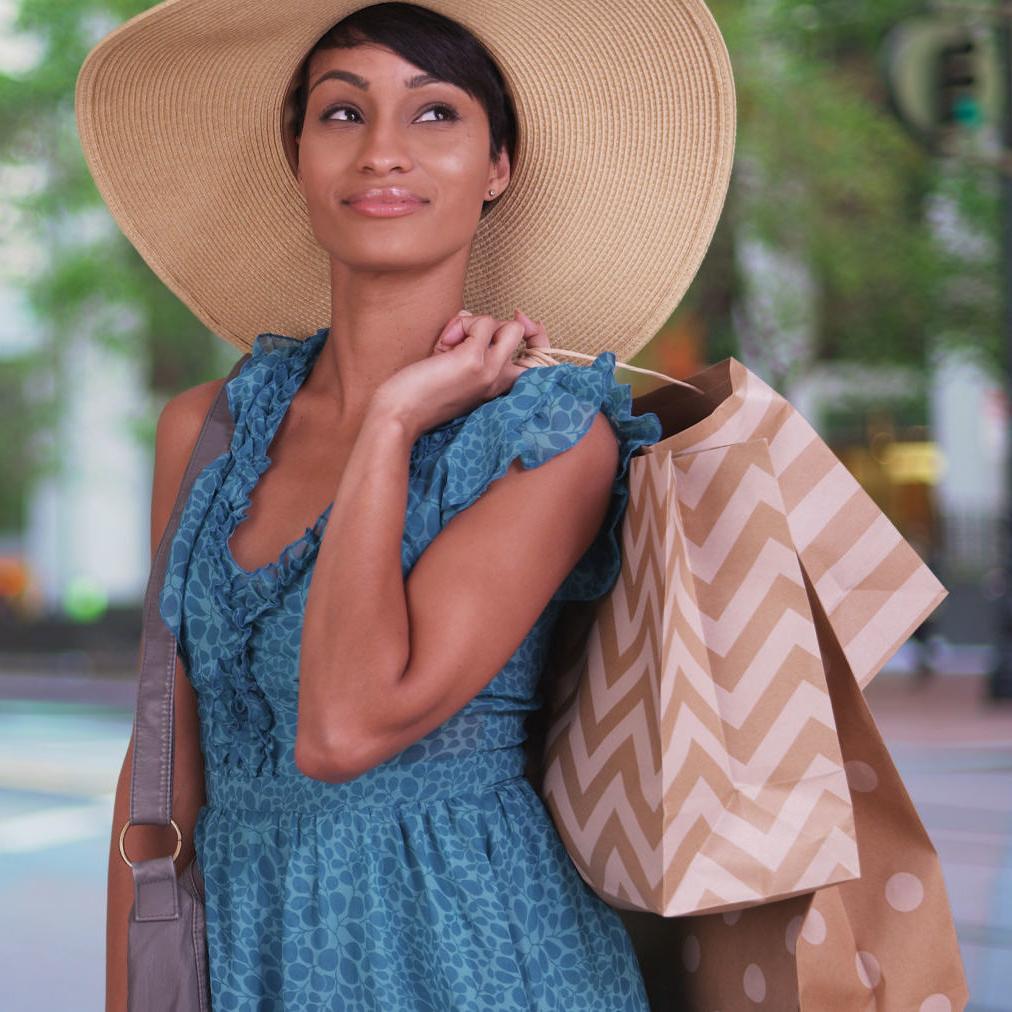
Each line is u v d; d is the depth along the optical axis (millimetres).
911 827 2395
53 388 31906
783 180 22828
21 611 34469
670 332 23422
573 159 2756
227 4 2523
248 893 2412
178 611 2461
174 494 2727
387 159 2475
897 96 14742
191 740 2611
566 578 2451
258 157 2867
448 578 2260
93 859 9742
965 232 24312
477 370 2367
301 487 2531
